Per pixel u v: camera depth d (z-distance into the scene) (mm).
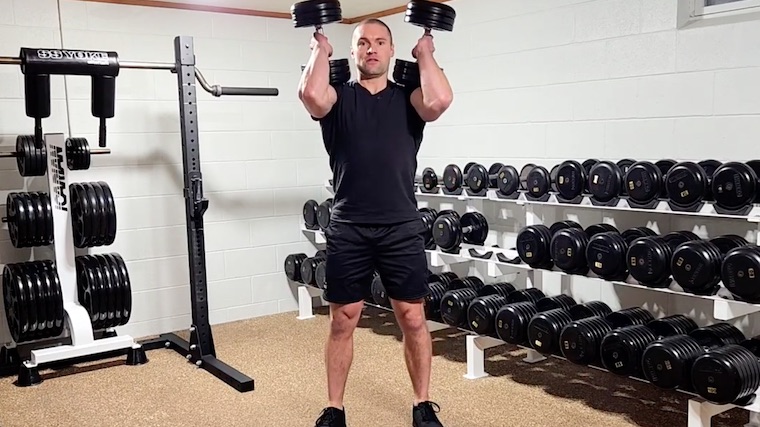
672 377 2648
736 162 2703
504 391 3268
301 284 5137
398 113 2445
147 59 4379
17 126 4000
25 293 3613
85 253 4270
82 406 3227
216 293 4773
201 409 3148
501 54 4125
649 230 3268
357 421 2949
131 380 3584
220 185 4734
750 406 2541
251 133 4832
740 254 2525
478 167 3770
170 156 4523
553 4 3795
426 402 2617
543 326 3176
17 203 3695
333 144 2484
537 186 3449
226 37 4676
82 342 3730
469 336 3486
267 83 4871
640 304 3543
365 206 2451
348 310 2547
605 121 3607
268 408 3143
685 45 3232
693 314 3326
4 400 3332
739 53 3041
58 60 3293
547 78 3873
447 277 4027
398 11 4797
